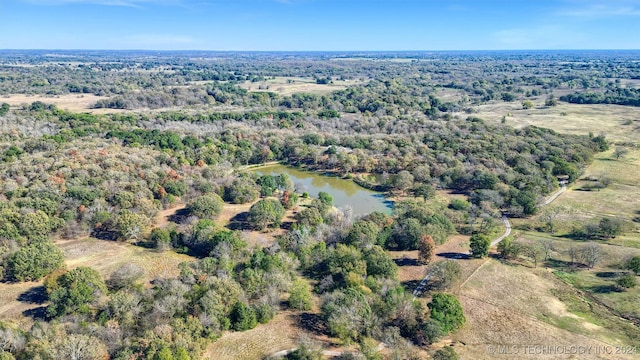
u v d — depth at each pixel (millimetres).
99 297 66000
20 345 55281
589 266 82562
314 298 72688
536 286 76312
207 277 71562
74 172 109625
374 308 66312
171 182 110875
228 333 63219
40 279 74562
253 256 78250
